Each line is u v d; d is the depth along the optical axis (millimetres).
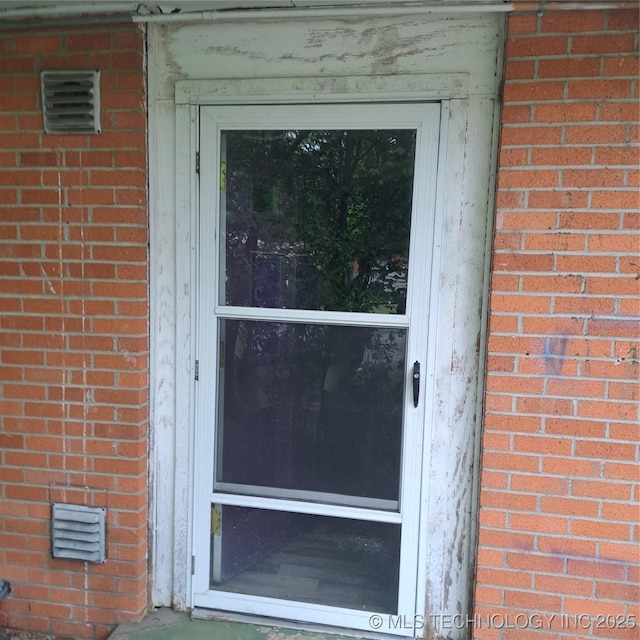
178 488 2414
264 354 2352
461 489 2240
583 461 2027
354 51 2150
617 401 1990
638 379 1970
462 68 2096
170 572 2436
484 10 1981
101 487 2334
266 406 2371
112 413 2305
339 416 2320
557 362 2021
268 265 2324
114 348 2285
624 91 1923
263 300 2338
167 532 2432
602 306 1979
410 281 2199
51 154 2256
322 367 2318
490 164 2109
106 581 2359
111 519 2336
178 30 2244
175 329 2375
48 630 2408
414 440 2248
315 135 2238
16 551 2406
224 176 2305
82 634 2393
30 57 2236
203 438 2391
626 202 1941
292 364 2338
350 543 2361
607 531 2029
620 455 2000
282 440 2371
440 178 2137
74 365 2311
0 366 2352
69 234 2273
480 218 2135
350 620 2334
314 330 2311
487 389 2080
